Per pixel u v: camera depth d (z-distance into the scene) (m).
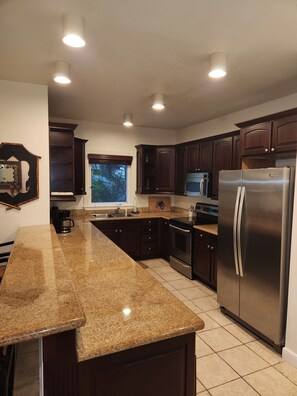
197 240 3.83
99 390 1.07
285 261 2.27
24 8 1.61
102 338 1.07
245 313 2.66
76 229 3.41
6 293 1.21
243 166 3.16
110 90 3.09
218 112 4.03
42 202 3.04
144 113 4.13
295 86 2.90
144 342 1.08
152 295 1.49
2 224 2.91
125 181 5.32
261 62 2.32
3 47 2.10
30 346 2.13
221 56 2.15
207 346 2.40
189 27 1.80
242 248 2.64
